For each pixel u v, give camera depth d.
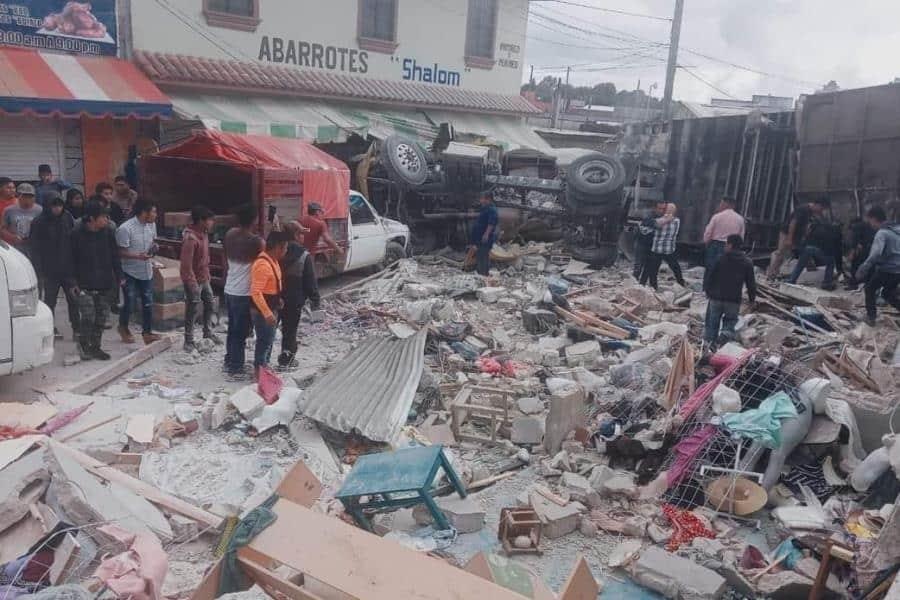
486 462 6.54
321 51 18.33
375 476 5.19
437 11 21.17
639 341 10.10
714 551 5.20
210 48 15.98
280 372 8.27
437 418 7.25
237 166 10.76
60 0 13.20
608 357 9.41
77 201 9.86
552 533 5.38
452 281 13.46
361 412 6.70
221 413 6.63
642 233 14.00
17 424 5.96
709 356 7.91
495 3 23.09
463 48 22.38
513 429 6.94
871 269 10.87
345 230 12.55
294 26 17.59
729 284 9.48
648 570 4.85
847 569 4.71
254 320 7.74
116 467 5.73
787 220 15.06
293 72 17.67
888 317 11.27
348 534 3.51
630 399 7.35
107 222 7.98
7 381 7.23
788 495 5.97
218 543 4.42
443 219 16.78
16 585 3.78
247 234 7.75
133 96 13.48
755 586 4.81
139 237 8.52
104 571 3.75
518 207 16.97
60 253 7.93
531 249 16.98
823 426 6.37
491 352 9.41
